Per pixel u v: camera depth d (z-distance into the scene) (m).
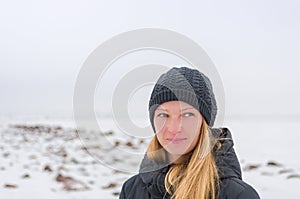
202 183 0.88
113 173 4.86
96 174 4.82
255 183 3.97
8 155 6.60
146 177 0.99
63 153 6.60
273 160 5.47
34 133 9.67
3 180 4.48
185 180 0.90
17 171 5.09
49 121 11.30
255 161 5.46
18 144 8.12
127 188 1.08
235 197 0.87
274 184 3.88
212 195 0.88
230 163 0.93
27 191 3.99
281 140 8.01
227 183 0.89
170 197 0.93
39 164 5.62
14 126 11.31
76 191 3.96
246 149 6.78
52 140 8.38
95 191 3.96
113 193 3.86
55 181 4.41
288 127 10.95
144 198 1.02
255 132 9.45
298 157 5.75
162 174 0.96
